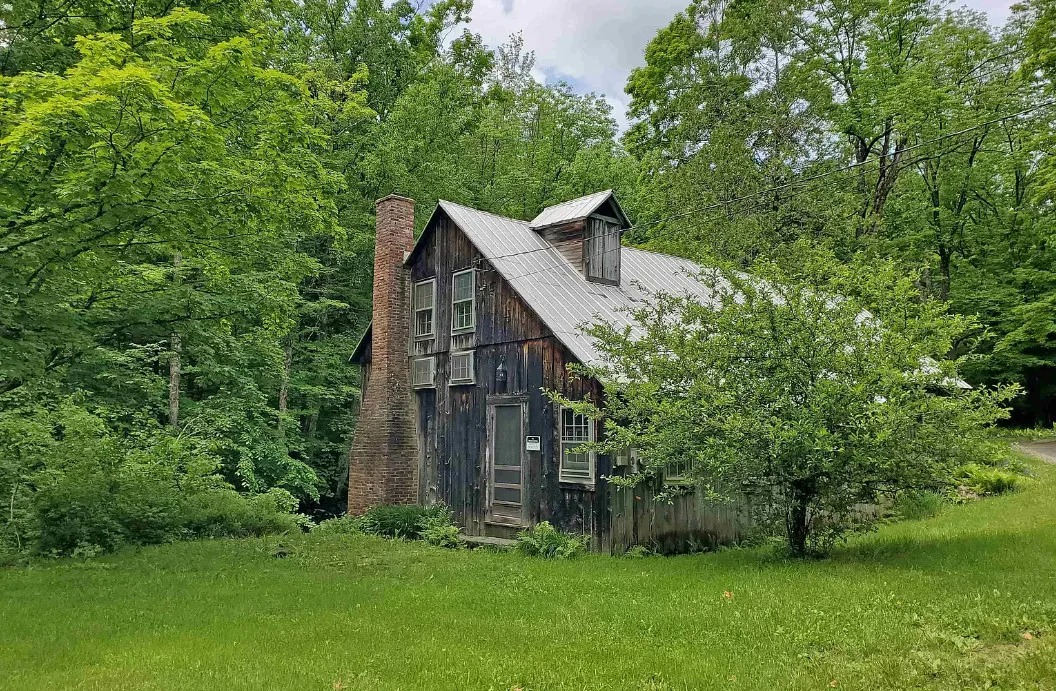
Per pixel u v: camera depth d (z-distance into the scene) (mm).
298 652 7043
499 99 40719
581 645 7039
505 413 16578
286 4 17594
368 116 27328
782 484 10766
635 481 12094
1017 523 12633
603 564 12320
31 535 13477
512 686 6008
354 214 26766
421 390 18938
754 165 31141
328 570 11828
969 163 33250
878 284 10984
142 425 20125
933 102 30969
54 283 12047
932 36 32156
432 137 29219
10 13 12445
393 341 19281
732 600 8469
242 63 11828
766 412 10250
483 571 11656
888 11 33562
